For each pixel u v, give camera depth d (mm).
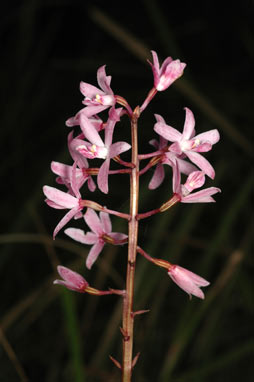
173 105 1024
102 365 669
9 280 899
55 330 846
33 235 636
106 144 453
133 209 455
